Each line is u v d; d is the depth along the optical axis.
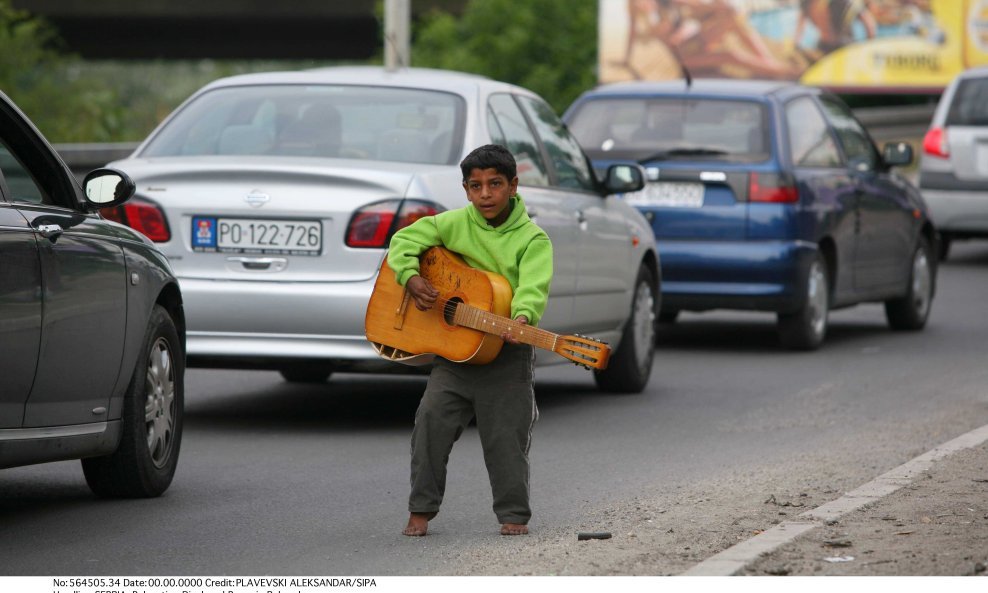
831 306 31.94
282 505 16.69
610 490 17.61
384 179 20.31
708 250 30.17
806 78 91.50
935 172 47.59
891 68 91.19
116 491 16.91
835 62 91.44
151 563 14.05
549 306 22.03
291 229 20.44
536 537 15.00
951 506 15.98
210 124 22.20
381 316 14.73
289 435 21.42
